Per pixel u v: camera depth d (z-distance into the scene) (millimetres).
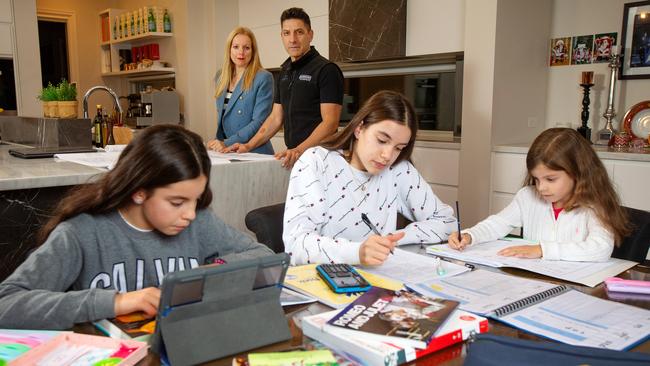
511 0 3146
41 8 6082
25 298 871
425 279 1135
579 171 1505
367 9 3814
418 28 3602
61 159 2229
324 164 1559
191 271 721
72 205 1106
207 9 5207
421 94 3770
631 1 3047
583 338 833
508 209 1697
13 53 4508
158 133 1032
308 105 2814
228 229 1309
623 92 3141
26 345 781
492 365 679
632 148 2898
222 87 3102
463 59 3350
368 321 817
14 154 2424
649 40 2984
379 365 717
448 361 747
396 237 1223
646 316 928
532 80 3396
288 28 2752
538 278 1188
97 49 6539
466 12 3223
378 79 4055
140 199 1053
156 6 5441
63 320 852
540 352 699
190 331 739
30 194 1896
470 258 1327
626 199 2701
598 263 1303
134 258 1140
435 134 3707
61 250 1023
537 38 3377
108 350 735
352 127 1539
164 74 5652
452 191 3441
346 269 1123
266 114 2975
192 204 1038
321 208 1510
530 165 1570
